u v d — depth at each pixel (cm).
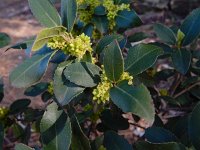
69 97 22
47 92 35
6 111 32
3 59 75
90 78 22
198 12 30
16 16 104
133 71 23
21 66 23
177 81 35
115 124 31
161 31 31
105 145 26
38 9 22
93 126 34
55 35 22
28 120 33
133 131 55
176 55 29
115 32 31
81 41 23
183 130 28
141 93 21
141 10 80
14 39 88
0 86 31
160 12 79
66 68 22
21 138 35
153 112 20
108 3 29
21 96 64
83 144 23
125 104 21
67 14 23
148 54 23
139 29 77
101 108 31
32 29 94
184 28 30
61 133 22
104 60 22
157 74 37
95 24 29
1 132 28
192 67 33
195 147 23
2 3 116
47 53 23
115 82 22
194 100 37
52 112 23
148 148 23
